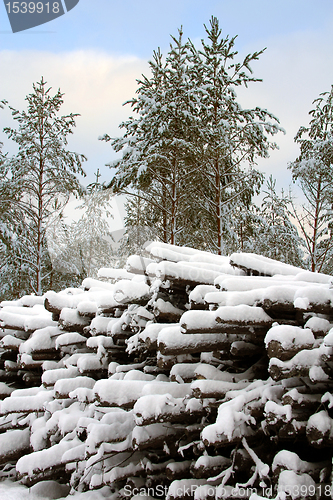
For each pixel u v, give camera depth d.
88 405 2.70
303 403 1.42
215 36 9.75
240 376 1.80
